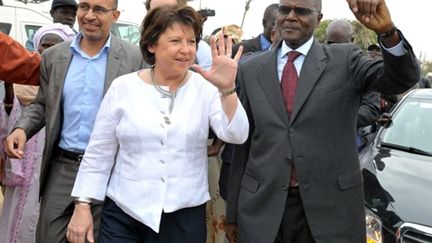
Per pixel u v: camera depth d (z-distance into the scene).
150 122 2.51
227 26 5.48
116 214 2.63
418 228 3.09
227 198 3.04
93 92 3.12
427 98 4.92
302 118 2.71
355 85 2.70
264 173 2.79
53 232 3.14
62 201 3.14
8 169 3.81
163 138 2.50
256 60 2.93
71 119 3.14
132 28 9.39
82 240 2.64
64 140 3.17
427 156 4.23
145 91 2.56
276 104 2.79
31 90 3.79
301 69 2.76
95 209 3.04
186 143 2.54
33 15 8.84
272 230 2.76
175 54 2.48
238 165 2.98
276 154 2.76
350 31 6.14
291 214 2.79
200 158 2.62
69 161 3.15
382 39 2.38
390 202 3.36
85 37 3.12
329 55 2.77
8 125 3.75
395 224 3.18
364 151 4.54
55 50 3.22
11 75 3.26
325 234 2.71
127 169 2.56
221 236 3.57
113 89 2.60
